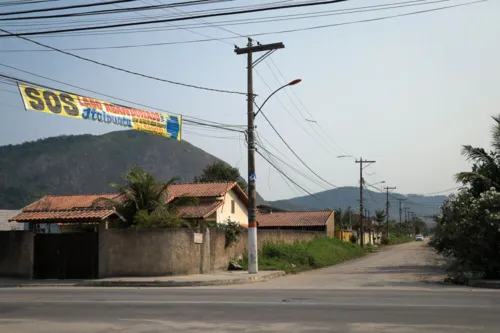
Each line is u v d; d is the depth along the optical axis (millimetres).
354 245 59125
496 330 9125
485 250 20094
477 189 24609
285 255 31516
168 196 29469
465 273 21109
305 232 43188
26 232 23750
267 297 14477
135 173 26344
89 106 17031
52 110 15953
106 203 27625
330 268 32625
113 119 17844
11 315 11547
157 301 13711
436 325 9625
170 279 21219
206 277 22047
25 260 23562
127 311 11922
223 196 35844
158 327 9828
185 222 25516
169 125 19953
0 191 161875
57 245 23500
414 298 13867
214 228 25609
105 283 20906
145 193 25891
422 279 22062
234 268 26406
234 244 27688
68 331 9562
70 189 196125
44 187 188375
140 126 18797
